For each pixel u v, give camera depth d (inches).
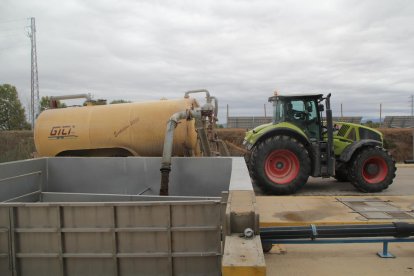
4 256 115.8
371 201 190.2
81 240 114.0
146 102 254.1
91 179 200.8
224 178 190.5
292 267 120.7
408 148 800.9
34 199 187.2
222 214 109.7
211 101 272.2
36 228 114.5
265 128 281.7
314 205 181.6
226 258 73.2
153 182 196.9
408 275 114.3
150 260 112.8
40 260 115.6
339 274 115.5
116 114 249.8
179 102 247.6
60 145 255.0
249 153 285.4
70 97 283.3
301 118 287.0
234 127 908.6
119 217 112.6
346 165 282.7
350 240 121.5
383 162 272.8
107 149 254.7
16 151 617.3
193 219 110.9
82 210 113.2
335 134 293.9
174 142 240.2
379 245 137.6
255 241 82.7
